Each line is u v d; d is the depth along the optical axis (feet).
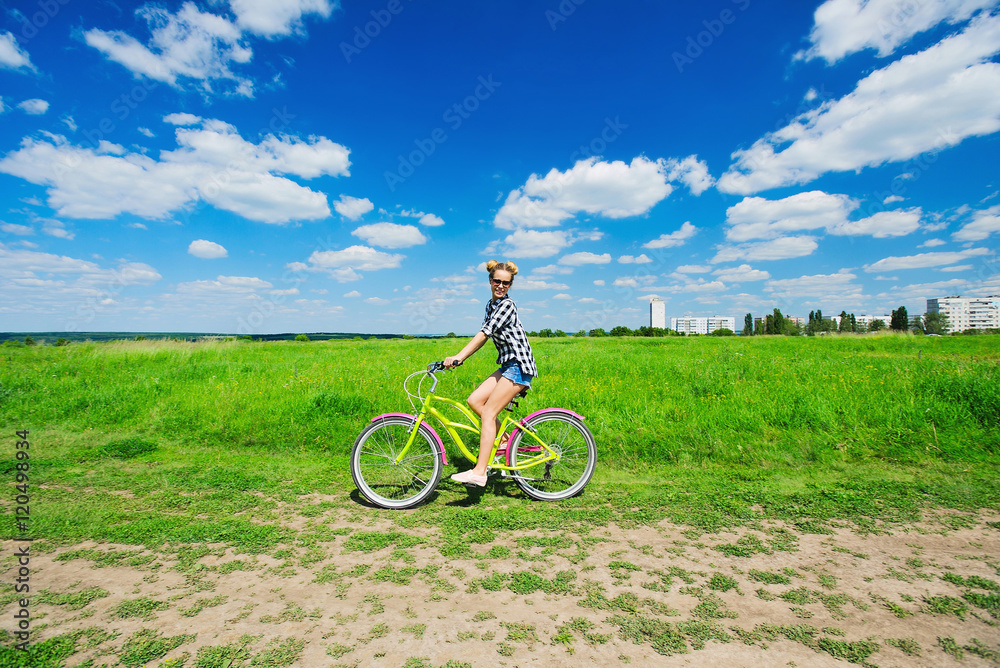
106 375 32.17
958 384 20.92
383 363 39.47
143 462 16.69
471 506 12.92
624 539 10.62
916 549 9.96
